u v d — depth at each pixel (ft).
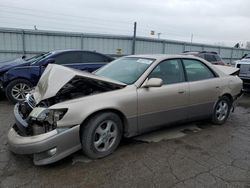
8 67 22.11
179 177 9.53
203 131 14.71
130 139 13.11
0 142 12.50
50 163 9.74
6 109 19.21
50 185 8.87
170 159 10.98
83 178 9.35
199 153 11.66
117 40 56.75
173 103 12.97
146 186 8.91
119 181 9.20
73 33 51.65
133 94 11.43
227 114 16.37
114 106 10.81
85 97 10.48
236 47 84.89
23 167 10.07
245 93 28.91
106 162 10.60
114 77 12.78
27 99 11.71
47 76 11.15
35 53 49.24
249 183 9.20
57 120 9.61
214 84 14.96
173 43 66.03
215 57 41.50
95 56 25.29
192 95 13.78
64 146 9.73
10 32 46.68
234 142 13.10
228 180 9.37
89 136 10.37
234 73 16.93
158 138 13.35
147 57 13.56
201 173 9.85
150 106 12.05
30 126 9.95
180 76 13.61
